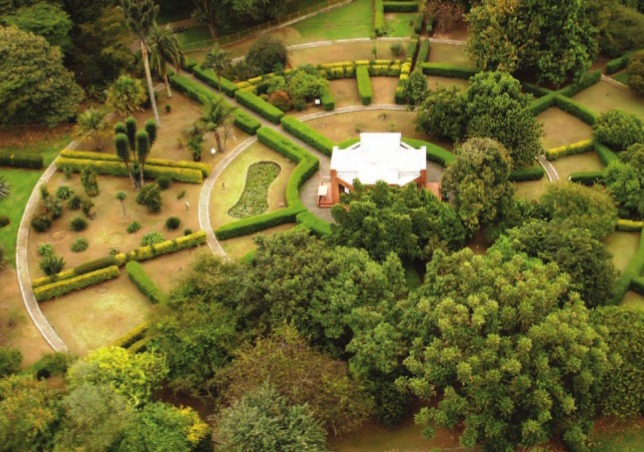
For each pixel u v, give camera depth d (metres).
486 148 79.81
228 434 56.75
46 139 102.19
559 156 96.12
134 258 82.44
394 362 62.00
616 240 81.62
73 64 113.25
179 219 88.31
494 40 102.06
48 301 78.44
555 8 97.56
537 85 106.94
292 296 67.31
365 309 64.88
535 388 56.00
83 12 111.69
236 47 125.19
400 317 65.12
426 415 58.09
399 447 63.75
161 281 80.56
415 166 88.75
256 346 64.38
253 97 108.81
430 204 78.50
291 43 125.75
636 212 84.50
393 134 93.69
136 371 63.31
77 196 90.44
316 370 62.44
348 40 125.50
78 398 57.31
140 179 92.75
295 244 72.88
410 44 119.62
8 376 65.94
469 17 107.69
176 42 107.19
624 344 61.38
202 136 97.38
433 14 123.00
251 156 100.50
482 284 59.88
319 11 135.12
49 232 87.00
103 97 107.50
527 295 57.66
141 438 59.44
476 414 57.16
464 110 94.12
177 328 66.62
